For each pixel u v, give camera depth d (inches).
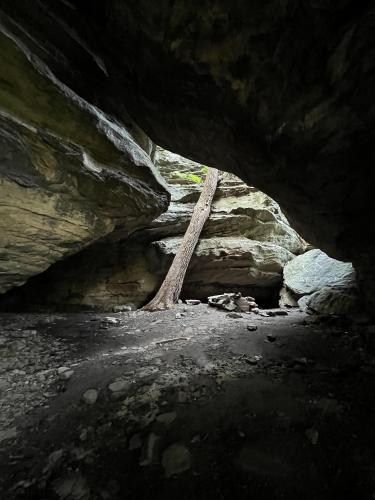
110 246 317.4
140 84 126.4
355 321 175.2
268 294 339.3
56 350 155.4
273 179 143.4
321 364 121.2
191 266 320.5
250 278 318.3
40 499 61.8
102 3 97.8
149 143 243.0
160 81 116.8
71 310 289.1
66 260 306.8
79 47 126.5
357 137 95.0
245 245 320.2
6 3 107.1
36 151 125.5
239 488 62.8
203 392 100.5
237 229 350.6
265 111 101.6
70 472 69.0
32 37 116.1
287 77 86.4
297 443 74.2
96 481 66.2
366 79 74.9
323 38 72.2
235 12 78.0
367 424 79.1
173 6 84.0
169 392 100.9
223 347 145.7
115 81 136.9
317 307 218.1
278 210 378.9
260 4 73.2
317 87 83.6
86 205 159.0
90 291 299.9
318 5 66.1
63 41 124.4
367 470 64.3
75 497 62.2
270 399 93.7
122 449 76.1
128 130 195.5
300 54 79.0
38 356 145.3
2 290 161.3
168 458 71.2
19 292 285.7
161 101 129.0
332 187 126.1
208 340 159.2
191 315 234.4
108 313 264.7
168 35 93.4
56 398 103.0
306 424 80.8
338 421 81.0
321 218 160.7
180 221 343.6
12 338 168.2
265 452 71.6
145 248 331.3
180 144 155.9
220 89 104.1
